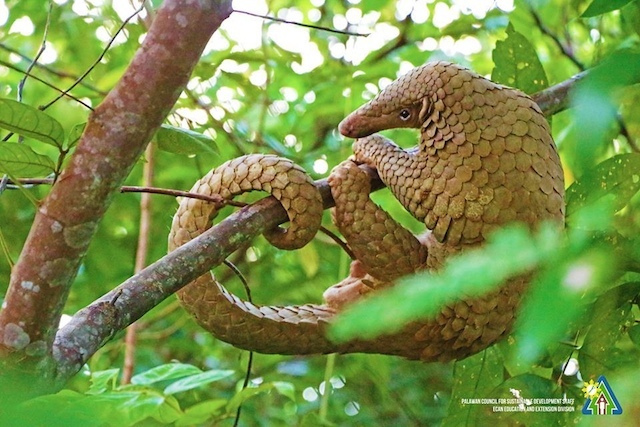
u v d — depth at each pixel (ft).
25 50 12.64
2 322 9.28
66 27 12.57
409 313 8.28
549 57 12.65
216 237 9.76
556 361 10.46
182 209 10.21
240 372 14.02
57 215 9.27
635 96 10.82
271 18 9.59
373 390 15.15
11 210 13.37
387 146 10.33
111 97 9.29
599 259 8.20
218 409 11.75
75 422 8.55
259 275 14.23
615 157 10.34
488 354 10.77
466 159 10.11
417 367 15.94
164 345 14.70
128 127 9.28
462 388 10.77
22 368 9.27
